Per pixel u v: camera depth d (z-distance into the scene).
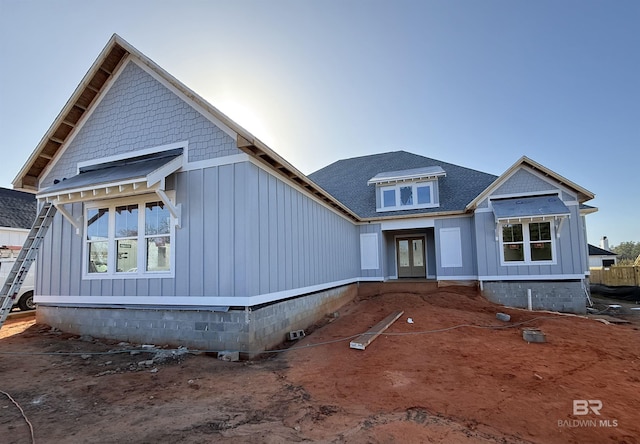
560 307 11.98
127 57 7.94
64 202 7.31
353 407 4.03
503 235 12.74
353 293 14.85
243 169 6.62
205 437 3.18
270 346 7.16
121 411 3.80
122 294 7.48
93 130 8.38
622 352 6.50
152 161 7.36
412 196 15.83
